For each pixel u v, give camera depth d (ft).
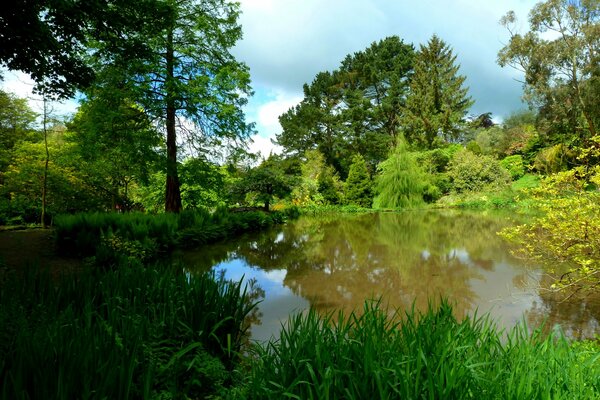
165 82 38.06
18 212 37.32
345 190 96.43
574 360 6.39
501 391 5.57
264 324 13.75
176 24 38.11
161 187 49.83
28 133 43.57
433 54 118.83
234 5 42.50
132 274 11.56
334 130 125.39
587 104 74.18
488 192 83.30
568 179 13.71
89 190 43.01
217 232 37.06
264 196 64.28
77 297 9.81
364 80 124.16
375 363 6.05
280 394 6.09
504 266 23.34
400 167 86.94
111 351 6.09
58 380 5.18
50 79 23.30
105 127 36.52
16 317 7.88
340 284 19.89
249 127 43.93
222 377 8.25
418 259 26.25
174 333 8.87
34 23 19.06
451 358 6.14
